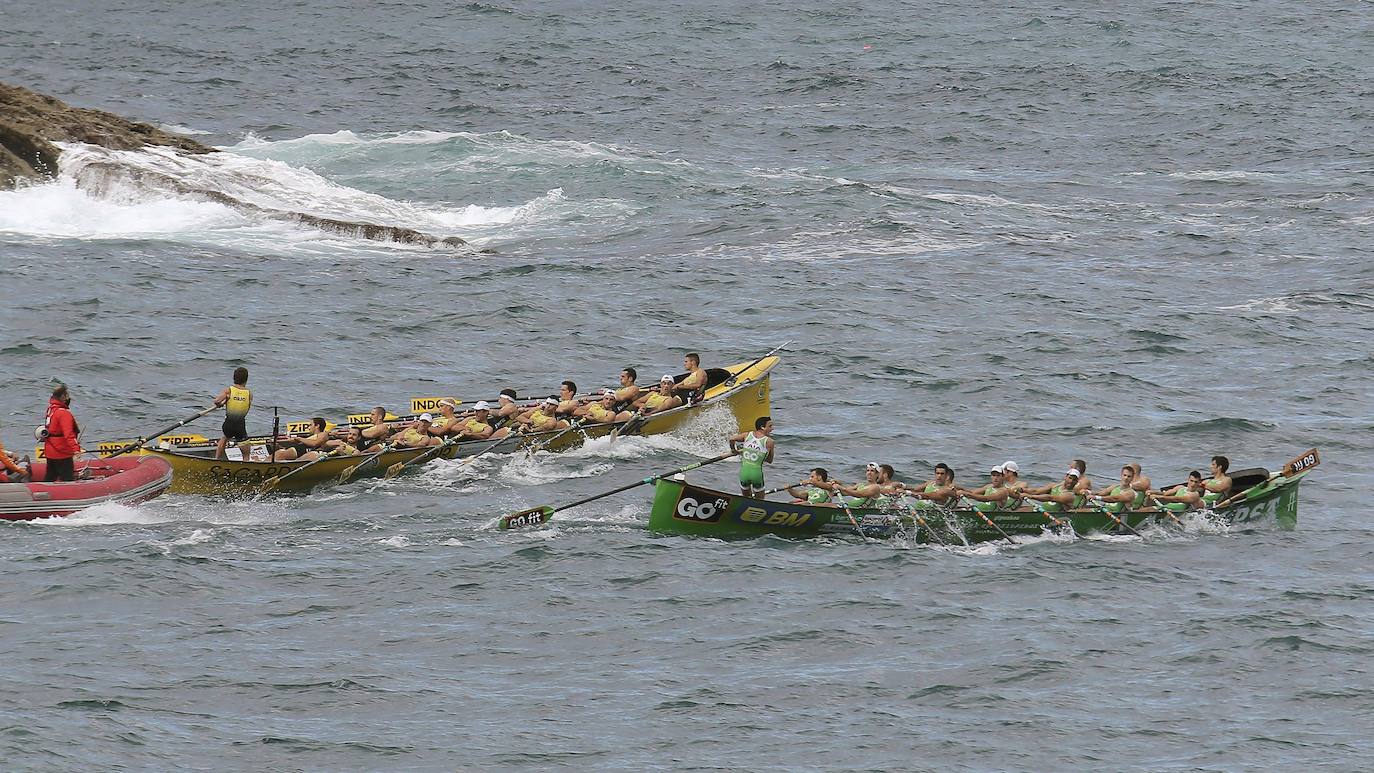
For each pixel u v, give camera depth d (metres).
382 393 120.00
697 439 111.94
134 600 76.81
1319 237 177.62
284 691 67.81
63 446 90.69
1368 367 130.12
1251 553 89.06
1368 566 87.12
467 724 65.38
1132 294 152.75
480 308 143.88
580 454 107.00
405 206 187.88
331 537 87.94
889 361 130.12
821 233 177.38
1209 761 63.59
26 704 65.25
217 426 110.88
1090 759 63.66
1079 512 91.12
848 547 88.12
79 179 175.25
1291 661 73.19
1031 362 130.25
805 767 62.56
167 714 65.25
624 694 68.56
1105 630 76.62
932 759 63.44
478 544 86.81
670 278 156.50
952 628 76.44
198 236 167.12
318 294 147.00
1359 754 64.31
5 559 81.50
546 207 189.75
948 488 89.94
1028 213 190.50
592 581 81.25
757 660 72.38
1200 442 111.31
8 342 127.06
